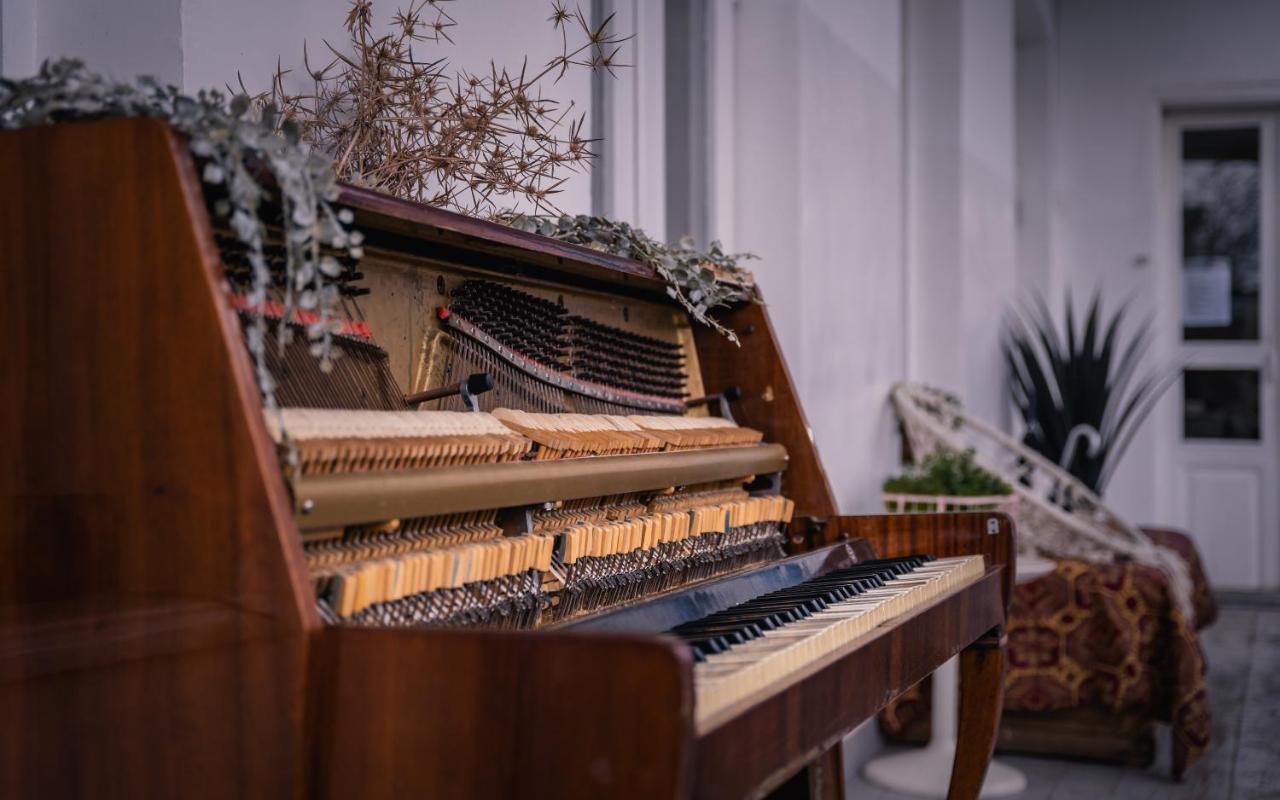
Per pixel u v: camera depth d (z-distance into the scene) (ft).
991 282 20.07
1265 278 25.70
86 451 3.68
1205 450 25.85
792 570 6.31
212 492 3.56
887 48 15.48
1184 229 26.30
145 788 3.61
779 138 11.76
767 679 4.13
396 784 3.45
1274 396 25.53
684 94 11.40
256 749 3.51
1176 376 24.64
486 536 4.85
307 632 3.49
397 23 6.50
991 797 12.01
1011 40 22.20
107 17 5.40
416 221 4.61
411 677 3.46
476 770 3.39
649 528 5.73
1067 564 13.04
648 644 3.25
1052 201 25.88
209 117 3.76
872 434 14.44
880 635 5.06
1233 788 12.35
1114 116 26.18
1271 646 20.15
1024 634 12.95
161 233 3.62
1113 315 26.14
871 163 14.61
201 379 3.58
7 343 3.77
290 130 4.04
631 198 9.82
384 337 5.25
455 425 4.80
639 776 3.23
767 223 11.76
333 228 3.93
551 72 8.17
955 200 17.26
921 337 17.40
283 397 4.44
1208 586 17.21
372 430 4.33
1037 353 23.72
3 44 5.26
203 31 5.42
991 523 7.28
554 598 5.12
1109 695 12.64
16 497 3.76
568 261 5.83
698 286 6.84
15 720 3.76
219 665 3.55
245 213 3.83
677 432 6.53
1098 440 18.65
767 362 7.57
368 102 5.80
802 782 7.44
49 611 3.73
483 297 5.85
